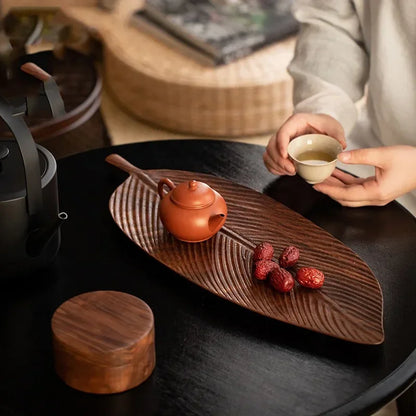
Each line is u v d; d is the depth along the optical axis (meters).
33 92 2.28
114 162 1.78
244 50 3.36
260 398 1.23
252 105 3.22
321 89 2.05
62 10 3.51
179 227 1.50
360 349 1.33
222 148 1.94
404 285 1.50
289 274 1.42
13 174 1.41
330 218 1.69
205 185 1.53
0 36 2.63
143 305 1.25
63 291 1.44
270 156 1.79
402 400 1.77
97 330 1.21
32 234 1.40
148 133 3.36
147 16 3.60
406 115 2.07
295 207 1.73
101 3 3.75
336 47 2.10
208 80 3.19
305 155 1.74
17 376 1.26
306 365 1.30
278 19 3.56
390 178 1.69
